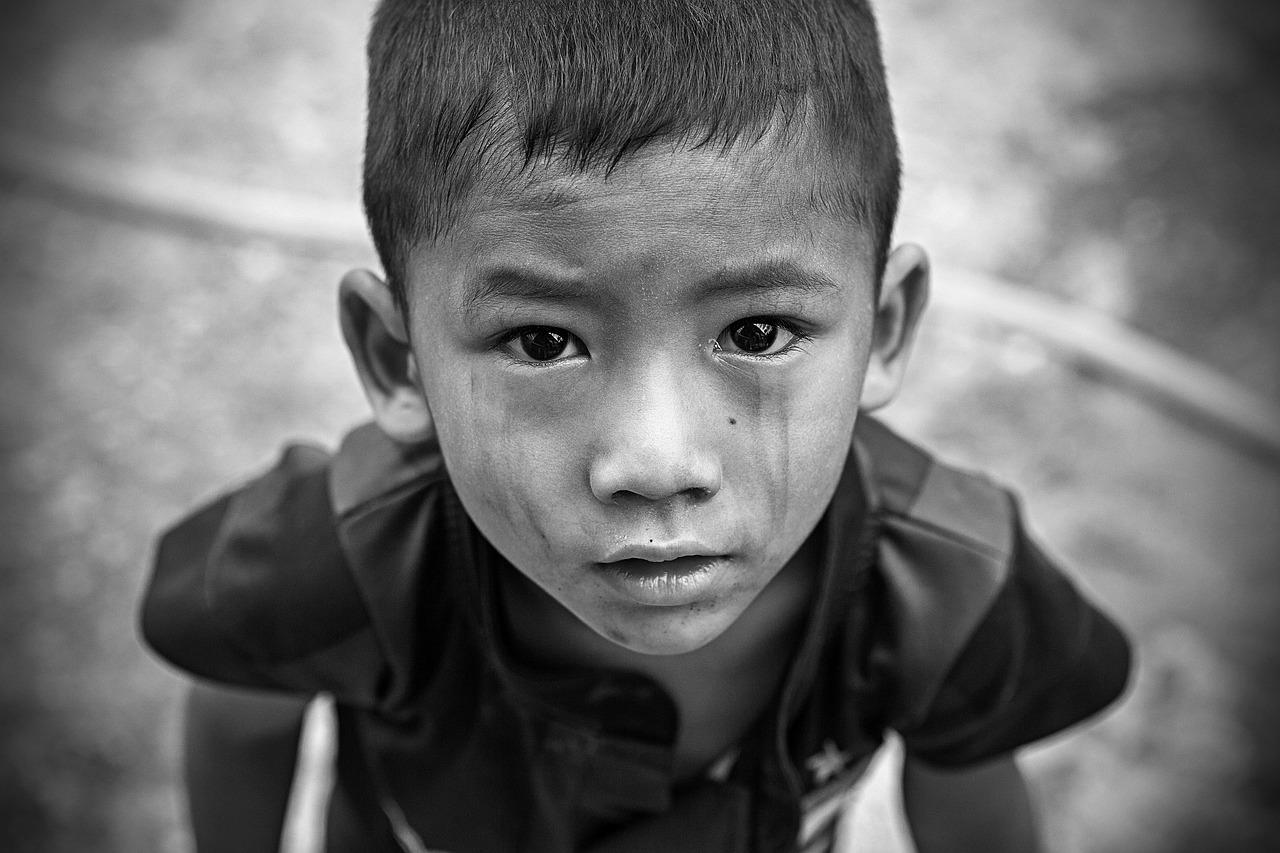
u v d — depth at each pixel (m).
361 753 1.28
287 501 1.13
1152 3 3.01
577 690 1.05
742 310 0.78
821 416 0.82
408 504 1.06
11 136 2.72
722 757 1.12
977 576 1.06
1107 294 2.47
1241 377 2.37
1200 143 2.71
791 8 0.83
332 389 2.36
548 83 0.78
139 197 2.62
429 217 0.81
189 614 1.13
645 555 0.80
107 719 1.98
